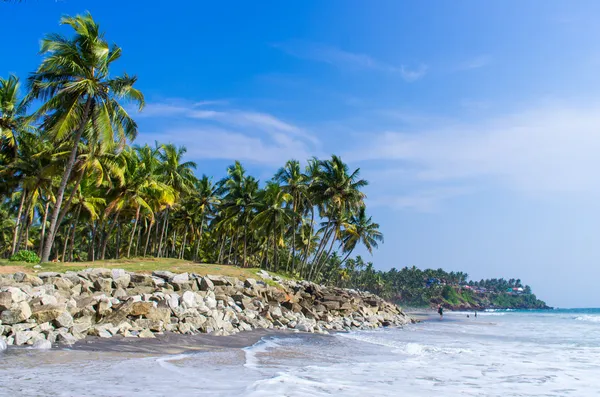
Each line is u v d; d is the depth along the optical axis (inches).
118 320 635.5
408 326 1471.5
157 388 307.1
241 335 756.0
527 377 448.8
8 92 1275.8
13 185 1541.6
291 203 2156.7
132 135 1160.2
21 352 434.3
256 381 351.3
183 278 1015.6
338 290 1654.8
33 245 2598.4
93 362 402.3
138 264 1221.1
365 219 2361.0
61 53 1035.9
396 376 427.5
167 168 1979.6
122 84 1047.6
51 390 283.3
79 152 1306.6
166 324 677.9
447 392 355.6
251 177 2171.5
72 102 1060.5
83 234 2738.7
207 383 335.6
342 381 382.0
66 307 609.0
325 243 2048.5
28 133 1348.4
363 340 844.0
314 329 987.3
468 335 1095.0
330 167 1985.7
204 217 2613.2
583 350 746.8
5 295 545.3
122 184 1533.0
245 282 1181.7
